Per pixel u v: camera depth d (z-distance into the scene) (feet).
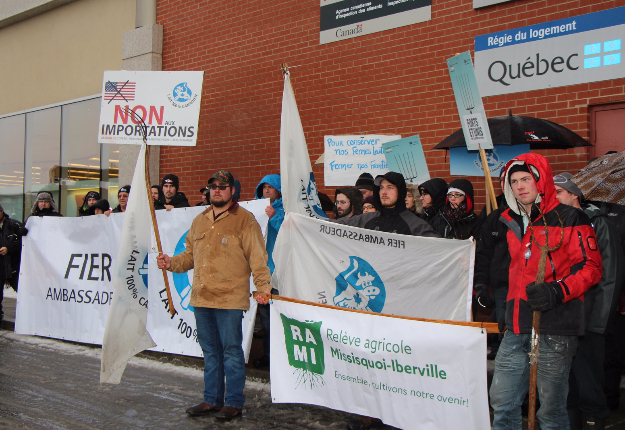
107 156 39.01
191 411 15.25
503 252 13.12
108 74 23.43
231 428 14.40
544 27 21.80
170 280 21.07
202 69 33.71
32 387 17.72
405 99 25.63
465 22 23.86
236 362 15.25
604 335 13.05
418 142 20.44
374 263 15.61
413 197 19.39
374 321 13.12
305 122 29.07
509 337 11.37
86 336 23.48
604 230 13.21
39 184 44.21
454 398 11.97
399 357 12.62
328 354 13.73
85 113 40.63
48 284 24.79
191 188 34.22
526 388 11.30
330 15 28.04
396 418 12.67
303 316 14.06
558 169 21.50
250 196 31.32
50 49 43.27
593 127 20.98
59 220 24.67
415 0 25.29
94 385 18.03
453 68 15.78
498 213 13.41
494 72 23.04
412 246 15.28
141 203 16.49
